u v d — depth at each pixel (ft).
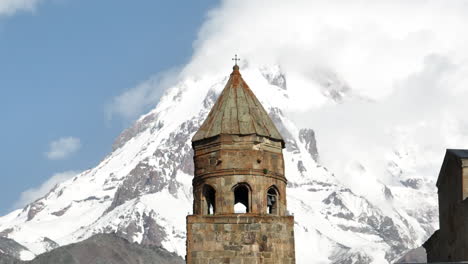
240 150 306.14
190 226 299.17
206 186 306.14
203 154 308.81
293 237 299.99
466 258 307.37
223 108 314.14
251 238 298.56
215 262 296.92
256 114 312.71
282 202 307.37
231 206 302.25
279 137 310.65
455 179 318.24
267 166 306.35
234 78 322.75
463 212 309.42
